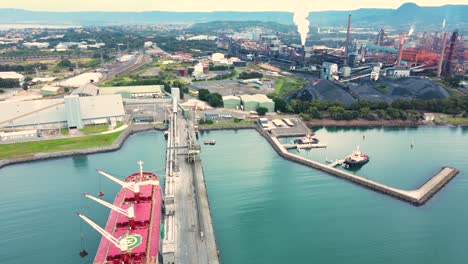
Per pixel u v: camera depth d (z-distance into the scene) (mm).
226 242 134125
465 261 125250
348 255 127500
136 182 141500
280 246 132000
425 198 167625
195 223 135125
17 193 166000
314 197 170000
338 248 131375
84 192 167500
